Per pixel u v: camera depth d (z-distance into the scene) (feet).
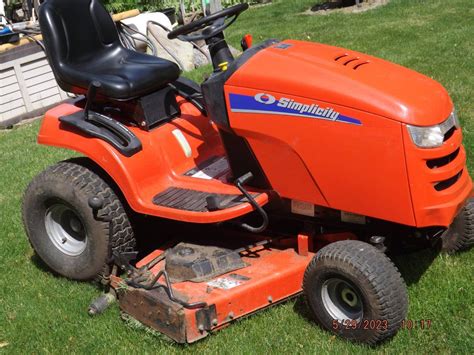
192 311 11.10
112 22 15.28
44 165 21.35
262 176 12.12
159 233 14.87
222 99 11.99
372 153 10.69
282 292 12.04
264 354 11.07
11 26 29.66
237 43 36.37
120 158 12.86
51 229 14.24
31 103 29.66
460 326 11.18
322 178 11.32
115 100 13.33
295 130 11.28
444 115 10.92
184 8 47.11
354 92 10.77
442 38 30.35
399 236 12.01
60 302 13.39
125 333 12.08
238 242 13.12
